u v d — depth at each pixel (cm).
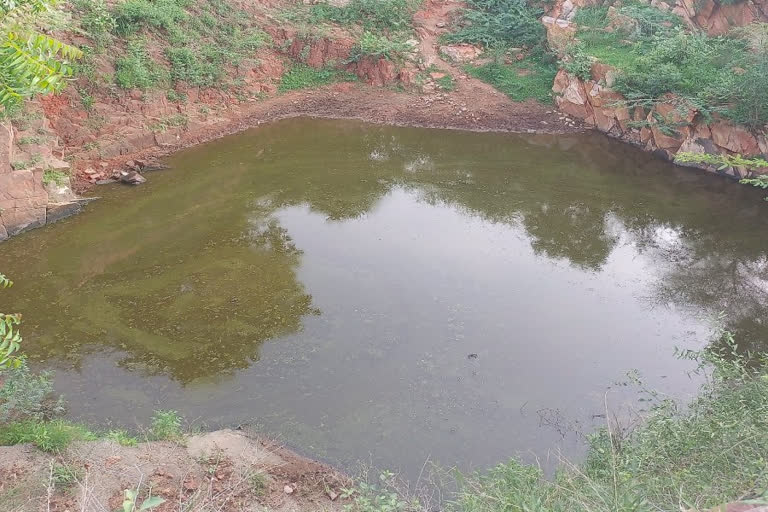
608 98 2044
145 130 1819
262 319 1120
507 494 532
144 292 1190
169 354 1028
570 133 2088
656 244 1420
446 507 658
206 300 1170
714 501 420
